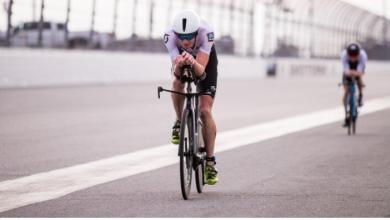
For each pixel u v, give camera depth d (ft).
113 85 200.34
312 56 413.80
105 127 97.09
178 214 43.11
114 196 49.24
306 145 81.97
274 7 359.66
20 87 171.32
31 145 77.05
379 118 122.31
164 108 131.64
